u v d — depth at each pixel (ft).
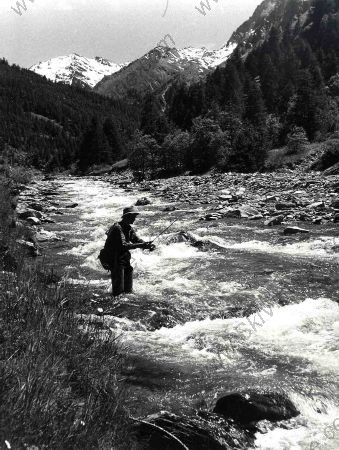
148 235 50.11
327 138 193.36
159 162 198.29
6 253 28.99
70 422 12.21
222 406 14.96
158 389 16.60
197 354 20.01
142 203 85.81
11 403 11.49
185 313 25.12
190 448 13.25
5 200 64.80
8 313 16.53
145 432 13.48
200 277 32.22
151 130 272.10
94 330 19.29
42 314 17.11
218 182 118.21
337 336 21.67
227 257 37.81
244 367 18.57
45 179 220.64
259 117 226.79
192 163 190.60
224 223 56.03
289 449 13.53
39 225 61.26
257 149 164.35
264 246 42.55
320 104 213.66
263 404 15.05
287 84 283.79
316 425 14.79
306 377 17.53
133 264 36.40
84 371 15.23
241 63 387.96
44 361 13.82
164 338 21.98
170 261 37.19
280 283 29.99
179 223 58.90
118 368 17.11
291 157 163.73
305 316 24.50
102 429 12.77
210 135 182.60
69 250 43.21
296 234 46.24
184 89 353.92
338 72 321.32
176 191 105.19
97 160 351.87
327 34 453.99
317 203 60.80
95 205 88.33
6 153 289.94
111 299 26.76
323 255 37.68
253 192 87.35
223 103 303.48
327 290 28.55
